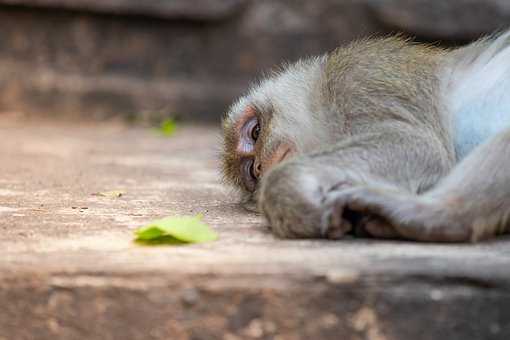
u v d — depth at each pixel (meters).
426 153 9.23
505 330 7.03
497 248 8.08
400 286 7.00
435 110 9.98
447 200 8.30
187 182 14.02
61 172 14.99
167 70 29.16
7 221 9.50
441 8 27.62
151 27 28.98
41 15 28.34
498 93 10.14
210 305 7.00
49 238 8.53
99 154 18.75
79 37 28.62
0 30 28.20
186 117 28.64
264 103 10.97
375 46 10.87
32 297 7.14
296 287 6.98
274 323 6.98
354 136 9.28
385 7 28.11
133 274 7.11
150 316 7.04
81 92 28.11
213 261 7.39
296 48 29.22
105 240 8.45
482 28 27.48
